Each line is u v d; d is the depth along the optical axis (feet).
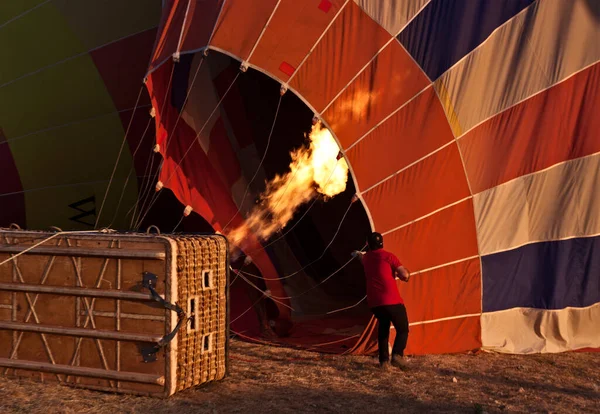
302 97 26.55
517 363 26.91
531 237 29.30
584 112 29.76
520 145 28.94
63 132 38.60
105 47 38.24
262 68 26.53
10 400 19.57
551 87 29.40
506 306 28.89
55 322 21.30
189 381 20.72
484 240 28.40
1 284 21.84
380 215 26.84
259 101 32.94
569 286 29.53
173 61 27.84
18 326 21.59
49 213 39.40
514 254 28.96
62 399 19.77
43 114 38.88
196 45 27.43
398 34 27.89
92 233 21.85
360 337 27.50
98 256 20.70
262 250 32.76
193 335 20.84
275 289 32.22
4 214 40.32
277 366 25.18
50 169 38.99
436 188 27.61
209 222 30.04
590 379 24.91
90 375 20.65
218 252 21.89
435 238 27.66
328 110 26.66
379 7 28.04
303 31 27.25
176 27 28.84
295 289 34.83
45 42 39.40
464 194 28.12
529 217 29.17
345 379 23.34
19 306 21.76
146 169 37.06
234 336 30.71
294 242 36.47
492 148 28.60
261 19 27.14
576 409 20.70
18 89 39.45
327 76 26.91
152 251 20.01
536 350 28.78
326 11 27.68
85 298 20.90
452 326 28.12
